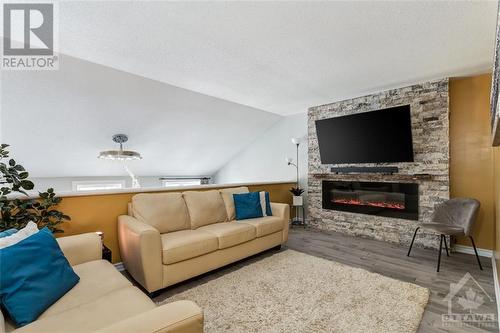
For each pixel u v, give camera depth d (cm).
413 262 298
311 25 217
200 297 216
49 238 146
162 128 477
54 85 321
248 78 344
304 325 177
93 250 190
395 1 186
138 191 295
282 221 340
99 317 115
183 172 683
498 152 255
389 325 176
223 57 280
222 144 606
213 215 316
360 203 421
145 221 262
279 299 211
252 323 180
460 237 341
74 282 146
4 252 119
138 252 212
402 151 368
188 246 235
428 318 188
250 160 645
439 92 342
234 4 189
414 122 364
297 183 527
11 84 303
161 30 226
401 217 375
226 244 267
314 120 484
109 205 274
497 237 252
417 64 297
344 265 284
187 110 449
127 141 478
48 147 425
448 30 223
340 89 388
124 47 258
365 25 217
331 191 459
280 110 518
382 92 396
